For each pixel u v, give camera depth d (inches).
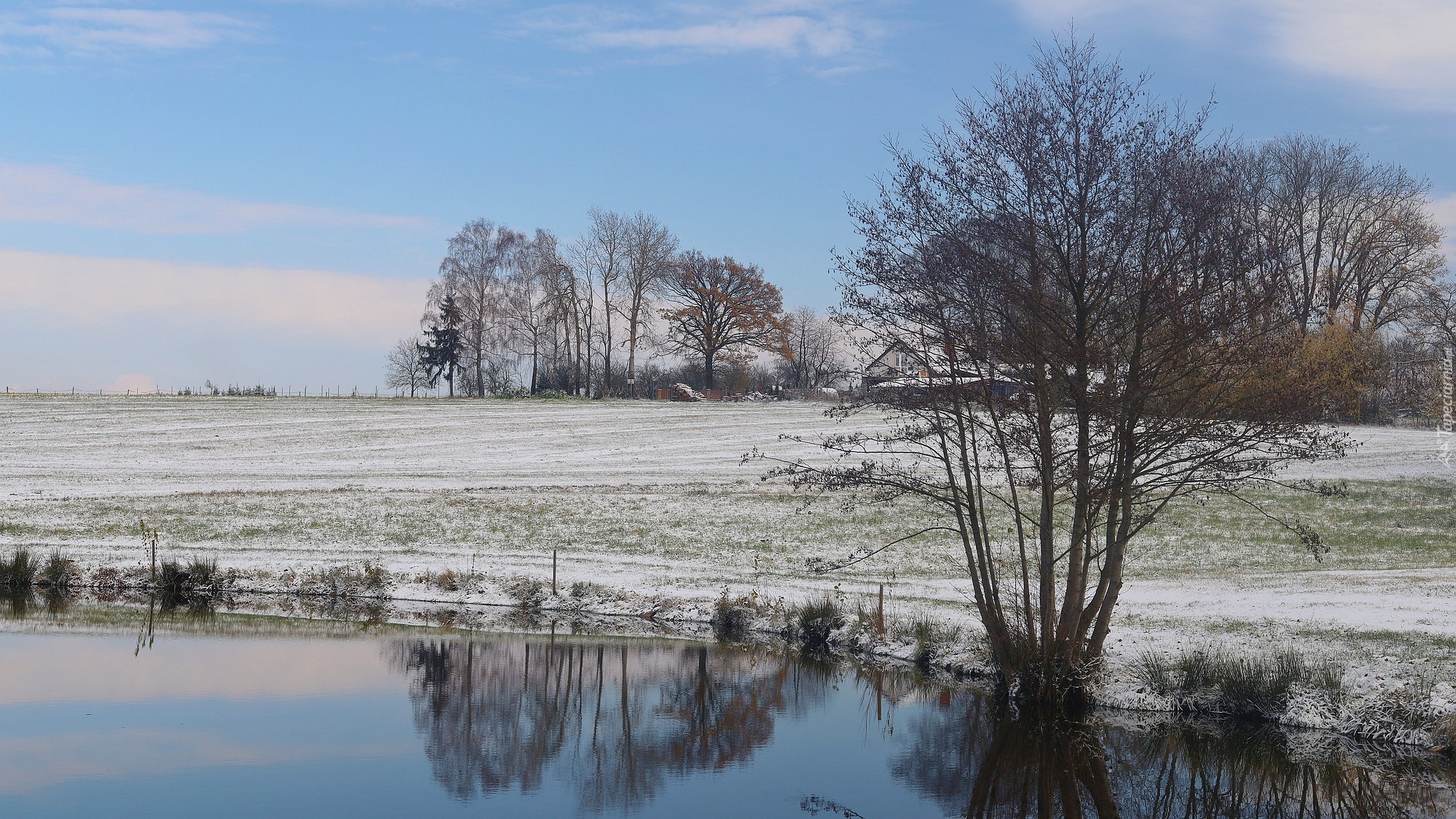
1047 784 639.8
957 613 998.4
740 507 1679.4
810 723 764.0
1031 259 657.6
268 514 1594.5
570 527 1552.7
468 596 1198.3
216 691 828.6
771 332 3887.8
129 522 1525.6
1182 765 648.4
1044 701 719.1
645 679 884.6
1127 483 679.7
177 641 992.2
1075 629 719.1
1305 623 884.6
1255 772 634.2
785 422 2861.7
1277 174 2529.5
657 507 1679.4
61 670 877.8
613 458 2262.6
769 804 614.9
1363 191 2564.0
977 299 661.9
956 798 623.2
